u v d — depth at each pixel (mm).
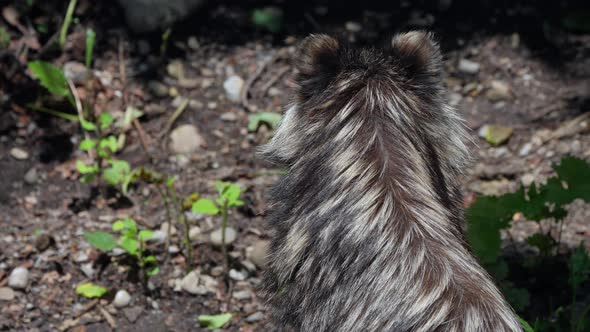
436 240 4199
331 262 4332
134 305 5785
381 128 4453
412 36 4797
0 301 5715
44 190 6551
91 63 7488
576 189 5555
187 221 6324
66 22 7492
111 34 7711
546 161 6918
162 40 7773
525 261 5914
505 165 6898
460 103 7469
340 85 4602
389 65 4676
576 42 7992
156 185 6215
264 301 5293
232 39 7914
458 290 4008
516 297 5535
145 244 6137
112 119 6961
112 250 6059
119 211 6430
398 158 4383
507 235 6312
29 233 6176
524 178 6789
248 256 6125
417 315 3982
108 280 5898
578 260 5445
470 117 7312
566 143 7043
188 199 6473
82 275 5918
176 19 7852
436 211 4289
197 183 6699
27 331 5555
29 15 7672
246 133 7137
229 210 6461
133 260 6023
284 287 4820
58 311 5699
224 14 8070
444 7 8258
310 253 4461
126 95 7297
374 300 4125
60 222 6293
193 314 5770
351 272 4238
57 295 5793
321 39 4809
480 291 4023
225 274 5969
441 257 4121
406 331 3990
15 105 7016
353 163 4395
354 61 4688
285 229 4715
